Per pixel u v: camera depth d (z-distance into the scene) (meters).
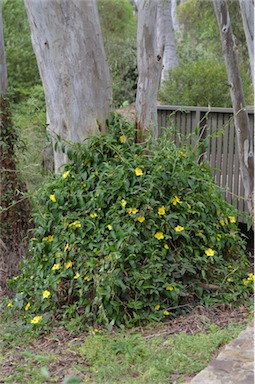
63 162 4.82
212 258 4.00
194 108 6.61
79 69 4.58
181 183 4.04
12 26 14.56
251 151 5.38
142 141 4.48
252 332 3.07
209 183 4.25
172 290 3.78
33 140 6.91
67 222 4.02
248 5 3.68
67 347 3.43
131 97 13.58
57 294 3.97
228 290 4.03
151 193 3.95
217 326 3.54
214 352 3.11
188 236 3.91
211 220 4.21
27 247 5.93
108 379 2.90
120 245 3.73
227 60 5.40
